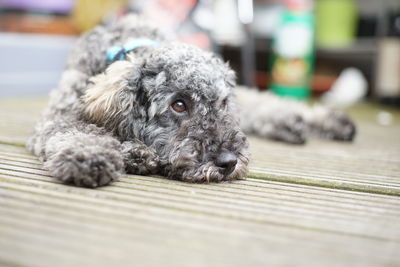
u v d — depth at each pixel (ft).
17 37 3.92
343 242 1.16
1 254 0.99
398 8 5.12
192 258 1.03
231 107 1.96
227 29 4.65
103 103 1.74
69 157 1.44
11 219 1.16
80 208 1.27
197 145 1.63
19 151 1.90
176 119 1.73
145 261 1.01
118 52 1.98
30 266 0.95
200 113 1.70
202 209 1.34
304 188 1.65
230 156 1.62
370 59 5.56
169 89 1.72
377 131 3.17
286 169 1.92
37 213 1.21
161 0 3.64
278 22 4.89
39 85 4.05
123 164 1.60
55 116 1.92
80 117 1.82
